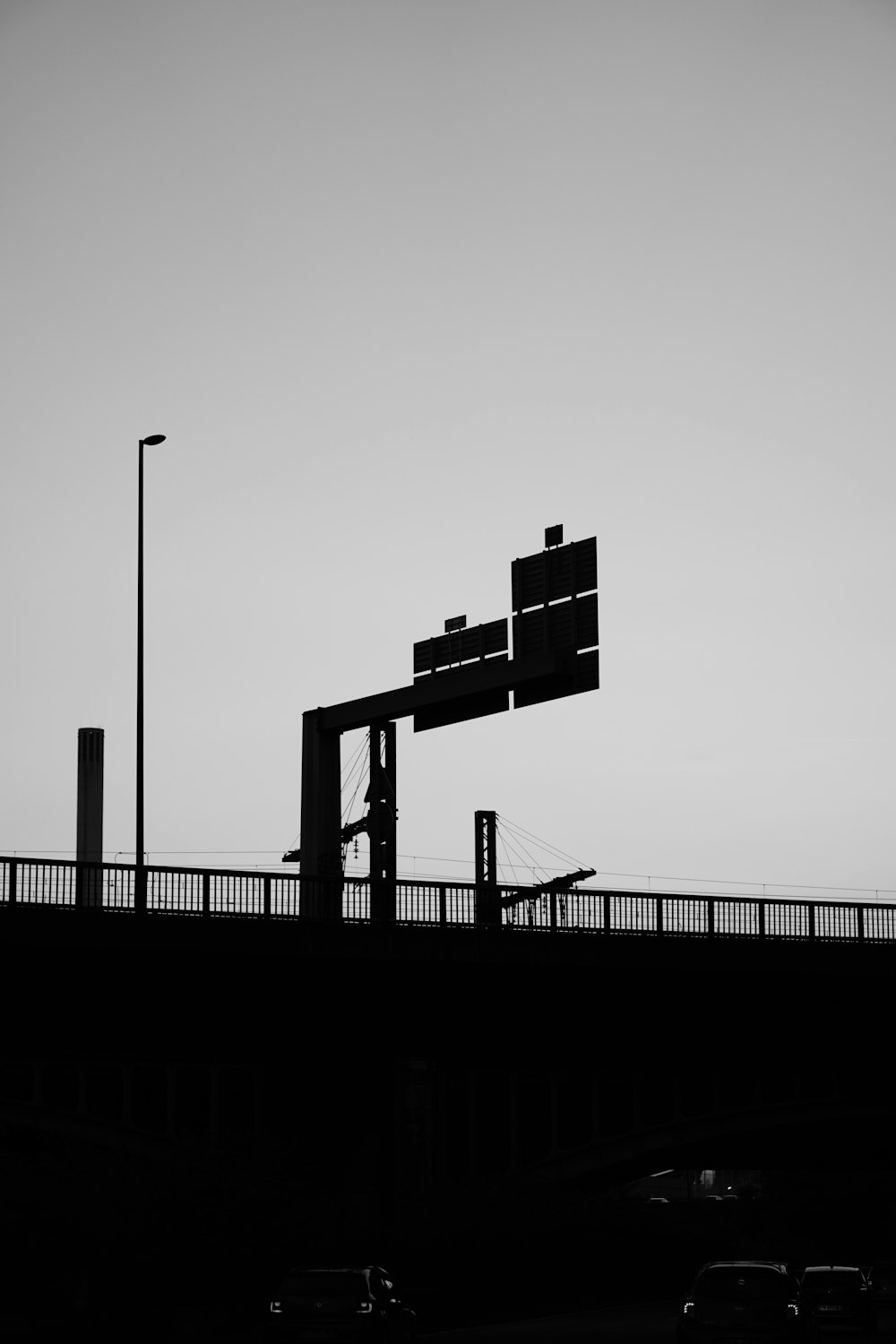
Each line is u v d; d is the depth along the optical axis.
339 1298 36.59
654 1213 79.31
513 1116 67.62
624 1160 69.69
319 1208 52.28
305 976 58.16
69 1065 58.00
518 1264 61.59
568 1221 64.44
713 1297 37.50
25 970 53.19
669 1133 70.31
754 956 66.00
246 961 56.34
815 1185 139.50
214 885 55.84
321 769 70.06
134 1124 58.50
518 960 61.03
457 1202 60.00
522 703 67.19
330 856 69.38
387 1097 64.19
